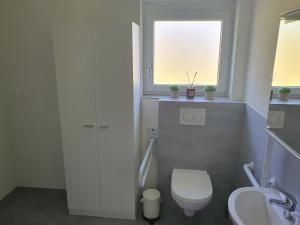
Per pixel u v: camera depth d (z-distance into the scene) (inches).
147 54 99.2
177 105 92.3
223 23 93.0
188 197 77.2
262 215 56.1
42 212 97.0
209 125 92.9
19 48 97.1
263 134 69.2
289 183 53.0
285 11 57.4
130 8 88.7
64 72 81.7
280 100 55.5
